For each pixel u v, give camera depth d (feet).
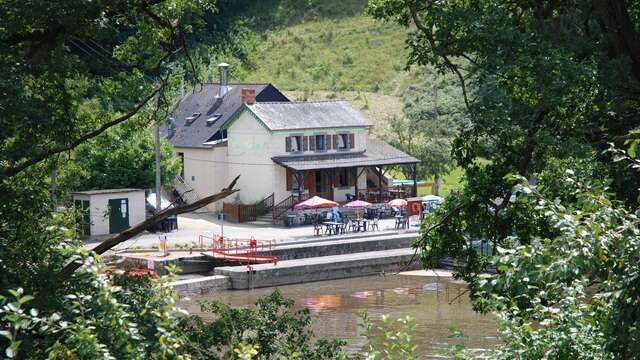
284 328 89.86
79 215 114.01
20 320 42.91
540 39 99.25
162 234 325.83
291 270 282.97
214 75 513.86
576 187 50.31
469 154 108.06
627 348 48.06
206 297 263.29
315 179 372.38
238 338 87.45
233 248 295.48
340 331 209.56
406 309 235.81
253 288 276.62
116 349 50.57
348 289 273.13
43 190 91.61
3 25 95.30
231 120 375.45
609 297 47.29
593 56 102.37
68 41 107.45
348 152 377.09
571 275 44.83
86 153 326.03
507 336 55.42
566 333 53.57
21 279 71.61
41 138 102.01
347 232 332.39
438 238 111.65
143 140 337.11
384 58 562.25
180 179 387.14
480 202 106.52
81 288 68.33
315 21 613.93
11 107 89.51
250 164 371.97
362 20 610.65
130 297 67.46
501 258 46.55
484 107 103.04
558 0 106.11
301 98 515.50
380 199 375.25
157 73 128.88
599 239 45.03
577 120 102.68
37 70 99.25
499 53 98.94
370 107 498.28
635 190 89.51
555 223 46.78
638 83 98.78
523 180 48.14
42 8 93.66
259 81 546.26
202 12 122.52
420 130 417.69
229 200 376.68
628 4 108.47
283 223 351.46
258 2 629.92
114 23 110.83
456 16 101.30
